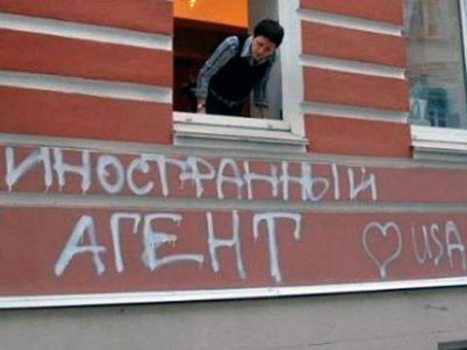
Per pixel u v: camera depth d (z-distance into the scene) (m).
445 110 6.80
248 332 5.06
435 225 6.10
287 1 5.73
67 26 4.75
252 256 5.16
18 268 4.38
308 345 5.29
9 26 4.58
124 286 4.67
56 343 4.42
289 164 5.44
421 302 5.89
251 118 5.58
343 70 5.82
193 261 4.93
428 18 6.87
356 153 5.77
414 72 6.70
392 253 5.80
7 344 4.30
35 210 4.48
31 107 4.58
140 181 4.84
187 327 4.84
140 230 4.78
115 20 4.89
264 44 5.28
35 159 4.54
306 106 5.62
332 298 5.45
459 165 6.34
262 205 5.27
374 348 5.58
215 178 5.11
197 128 5.14
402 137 6.04
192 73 6.62
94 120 4.75
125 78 4.89
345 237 5.59
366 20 6.00
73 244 4.56
